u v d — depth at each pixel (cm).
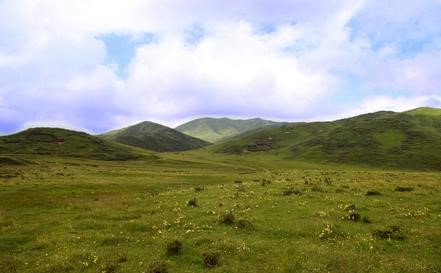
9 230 2895
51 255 2262
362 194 3938
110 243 2483
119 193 5375
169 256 2158
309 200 3619
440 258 2030
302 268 1905
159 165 16900
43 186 5884
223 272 1903
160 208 3547
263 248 2219
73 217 3344
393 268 1875
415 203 3450
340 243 2303
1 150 19962
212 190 4694
